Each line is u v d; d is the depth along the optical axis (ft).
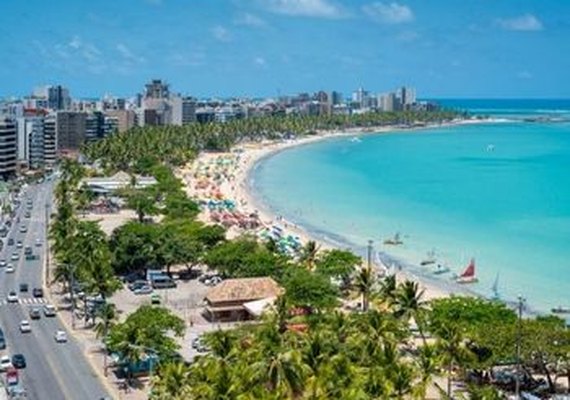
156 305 635.66
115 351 494.59
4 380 479.41
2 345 554.46
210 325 606.14
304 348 387.75
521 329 467.93
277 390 345.72
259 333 426.92
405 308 520.42
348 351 400.06
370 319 445.78
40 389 477.36
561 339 460.14
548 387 472.85
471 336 475.72
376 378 358.02
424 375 408.26
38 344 568.41
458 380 483.10
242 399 328.08
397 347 453.17
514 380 479.00
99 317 600.80
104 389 478.18
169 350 488.85
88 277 635.25
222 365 369.71
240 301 626.64
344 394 339.16
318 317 511.40
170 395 379.76
